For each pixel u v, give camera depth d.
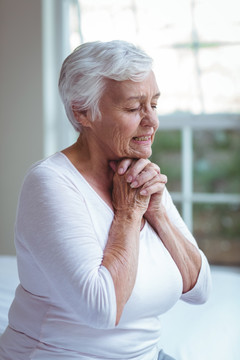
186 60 3.19
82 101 1.16
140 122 1.17
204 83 3.21
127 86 1.12
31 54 3.20
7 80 3.26
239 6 2.99
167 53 3.21
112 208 1.18
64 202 1.06
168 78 3.26
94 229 1.12
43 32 3.17
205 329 1.68
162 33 3.18
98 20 3.27
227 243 3.82
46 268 1.03
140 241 1.19
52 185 1.08
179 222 1.41
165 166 4.51
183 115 3.29
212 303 1.96
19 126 3.28
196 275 1.30
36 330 1.13
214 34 3.09
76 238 1.02
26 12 3.18
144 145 1.20
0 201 3.36
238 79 3.15
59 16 3.28
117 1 3.18
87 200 1.13
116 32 3.27
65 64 1.17
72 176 1.15
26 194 1.09
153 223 1.27
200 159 4.38
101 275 1.01
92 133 1.20
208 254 3.86
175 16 3.11
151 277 1.14
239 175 4.35
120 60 1.09
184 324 1.73
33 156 3.27
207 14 3.05
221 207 3.85
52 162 1.15
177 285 1.21
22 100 3.25
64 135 3.35
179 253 1.27
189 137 3.32
